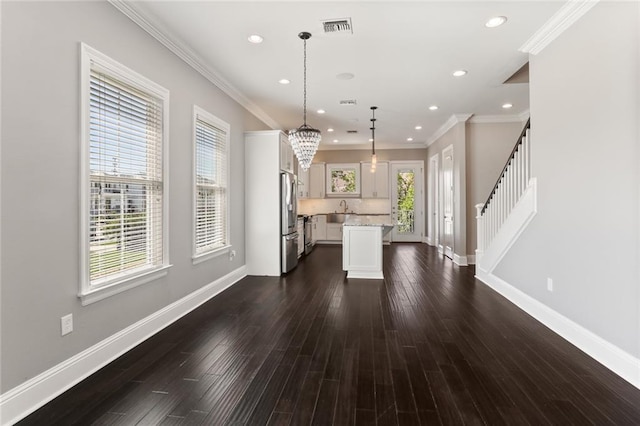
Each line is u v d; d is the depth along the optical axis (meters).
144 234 2.96
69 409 1.91
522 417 1.84
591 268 2.61
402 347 2.74
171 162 3.30
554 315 3.09
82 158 2.26
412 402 1.98
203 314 3.55
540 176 3.34
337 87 4.68
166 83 3.22
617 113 2.33
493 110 5.86
